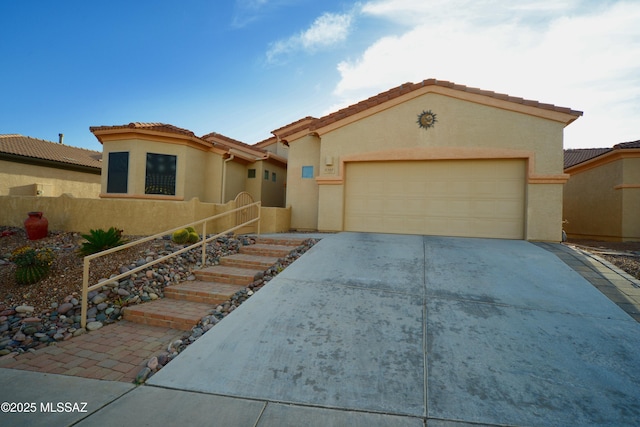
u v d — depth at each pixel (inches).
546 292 238.8
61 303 238.7
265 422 122.6
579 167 616.1
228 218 450.9
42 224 401.1
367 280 261.9
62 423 121.0
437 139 430.9
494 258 316.5
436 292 239.1
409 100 443.8
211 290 260.7
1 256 344.5
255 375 152.1
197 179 634.2
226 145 714.8
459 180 431.2
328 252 339.6
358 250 347.3
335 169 471.8
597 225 573.3
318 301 225.6
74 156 890.1
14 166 723.4
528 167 399.2
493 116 412.2
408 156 440.1
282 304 222.1
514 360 160.6
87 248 322.3
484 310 211.6
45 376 157.8
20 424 120.5
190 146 613.0
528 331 186.5
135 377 156.3
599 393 137.9
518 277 267.4
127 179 569.6
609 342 175.5
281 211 508.7
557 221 388.2
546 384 143.4
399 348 171.2
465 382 145.3
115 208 420.8
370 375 150.8
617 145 511.8
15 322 216.4
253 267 311.4
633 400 133.8
